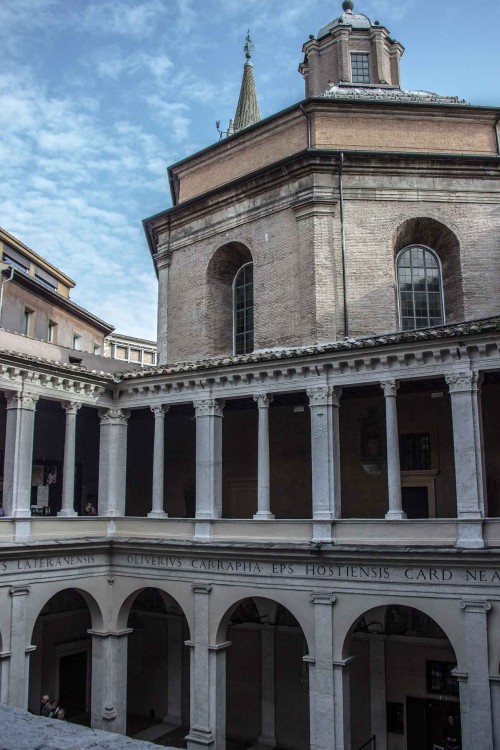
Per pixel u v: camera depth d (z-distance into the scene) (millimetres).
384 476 22531
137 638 27328
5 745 4070
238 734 24359
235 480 25266
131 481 28172
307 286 24875
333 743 17969
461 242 25391
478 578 17109
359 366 19641
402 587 17938
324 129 26594
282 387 20719
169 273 29734
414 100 28906
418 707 21766
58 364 21531
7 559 19609
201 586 20844
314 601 18891
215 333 28141
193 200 28484
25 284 32625
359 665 22516
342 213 25125
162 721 26016
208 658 20422
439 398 22234
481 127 27125
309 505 23516
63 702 25719
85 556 22109
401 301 26125
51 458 26125
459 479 17891
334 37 33219
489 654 16672
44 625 25219
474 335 17859
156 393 23188
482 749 16281
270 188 26609
